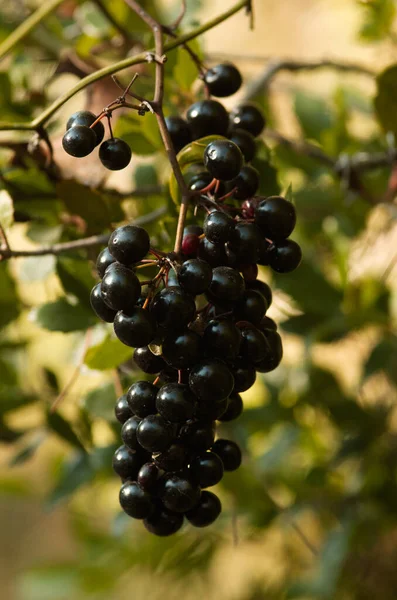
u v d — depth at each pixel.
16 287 0.58
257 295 0.45
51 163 0.52
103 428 0.65
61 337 0.66
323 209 0.63
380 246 0.64
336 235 0.64
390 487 0.61
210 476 0.44
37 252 0.51
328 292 0.59
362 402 0.62
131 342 0.43
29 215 0.54
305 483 0.61
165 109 0.52
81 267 0.53
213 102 0.48
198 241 0.45
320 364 0.64
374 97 0.54
